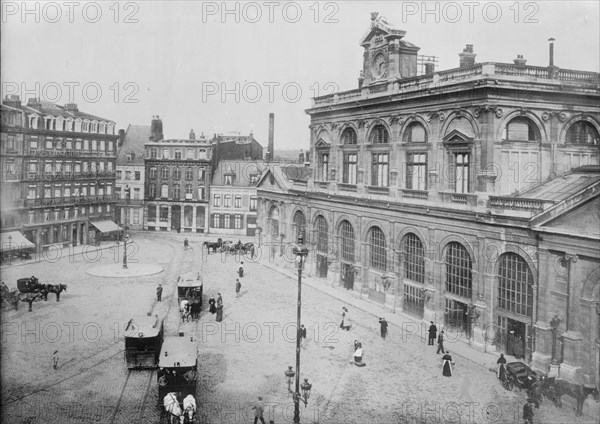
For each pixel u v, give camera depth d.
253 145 88.56
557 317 29.00
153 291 47.09
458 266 36.56
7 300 41.34
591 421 25.08
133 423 24.42
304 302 44.94
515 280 32.12
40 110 59.81
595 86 35.47
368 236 46.16
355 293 47.47
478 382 29.30
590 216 27.27
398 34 42.72
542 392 26.78
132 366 30.36
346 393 27.94
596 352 27.59
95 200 67.25
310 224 55.22
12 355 32.38
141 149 84.38
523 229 30.80
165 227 83.88
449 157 37.28
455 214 35.69
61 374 29.77
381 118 44.34
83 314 40.19
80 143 64.69
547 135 34.91
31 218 58.75
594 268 27.06
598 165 34.03
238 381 29.00
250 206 82.62
